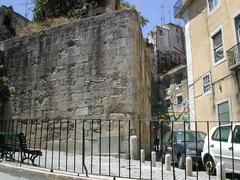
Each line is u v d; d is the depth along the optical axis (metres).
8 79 15.35
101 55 13.58
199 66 20.73
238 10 17.12
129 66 13.01
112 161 11.02
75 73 13.86
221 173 7.18
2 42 16.41
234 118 17.03
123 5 17.83
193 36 21.69
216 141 9.18
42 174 7.13
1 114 15.05
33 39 15.33
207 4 20.06
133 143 12.04
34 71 14.88
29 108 14.50
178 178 7.85
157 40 46.69
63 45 14.45
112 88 13.05
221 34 18.66
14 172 7.79
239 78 16.78
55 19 17.55
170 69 43.62
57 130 13.48
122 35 13.42
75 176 6.59
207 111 19.58
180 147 11.17
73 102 13.58
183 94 37.25
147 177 7.68
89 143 12.73
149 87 18.34
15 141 9.55
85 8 17.61
